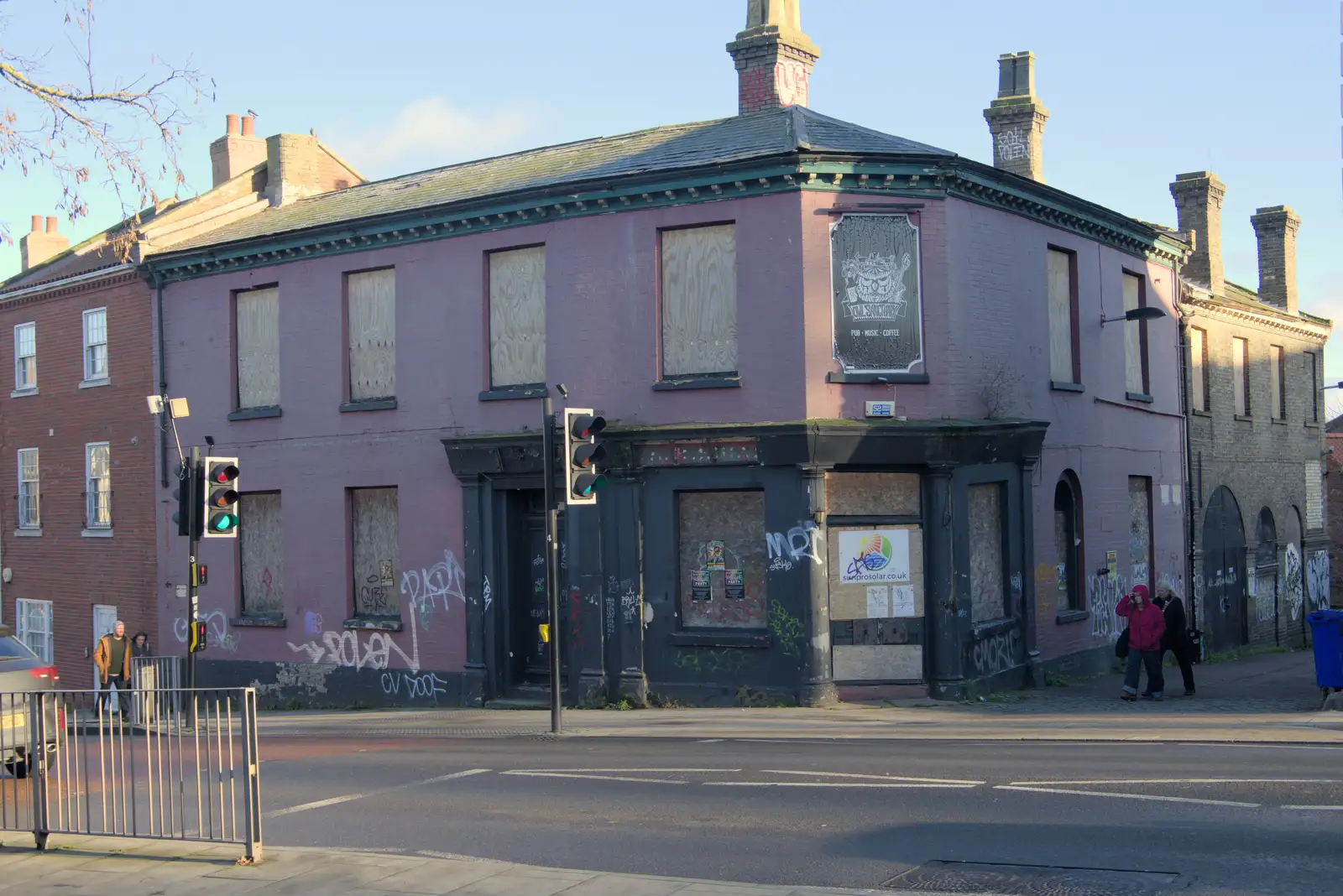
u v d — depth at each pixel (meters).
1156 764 12.05
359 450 22.17
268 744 17.09
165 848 9.83
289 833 10.46
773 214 18.27
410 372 21.55
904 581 18.45
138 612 26.16
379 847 9.76
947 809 10.12
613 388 19.31
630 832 9.79
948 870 8.24
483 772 13.20
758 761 13.12
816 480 17.92
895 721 16.22
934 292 18.62
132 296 26.28
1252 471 30.58
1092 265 22.97
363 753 15.56
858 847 8.95
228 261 23.98
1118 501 23.67
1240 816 9.44
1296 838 8.73
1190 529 27.05
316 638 22.73
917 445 18.16
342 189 27.73
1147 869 8.05
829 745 14.45
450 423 21.03
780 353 18.14
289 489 23.16
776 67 20.98
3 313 30.00
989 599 19.69
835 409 18.09
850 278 18.30
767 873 8.36
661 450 18.70
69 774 10.25
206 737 9.62
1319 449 35.00
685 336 18.95
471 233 20.83
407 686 21.53
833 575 18.30
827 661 17.98
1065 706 17.88
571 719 17.77
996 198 19.77
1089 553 22.44
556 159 22.17
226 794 12.49
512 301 20.59
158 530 25.69
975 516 19.53
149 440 25.91
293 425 23.08
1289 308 34.44
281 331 23.31
